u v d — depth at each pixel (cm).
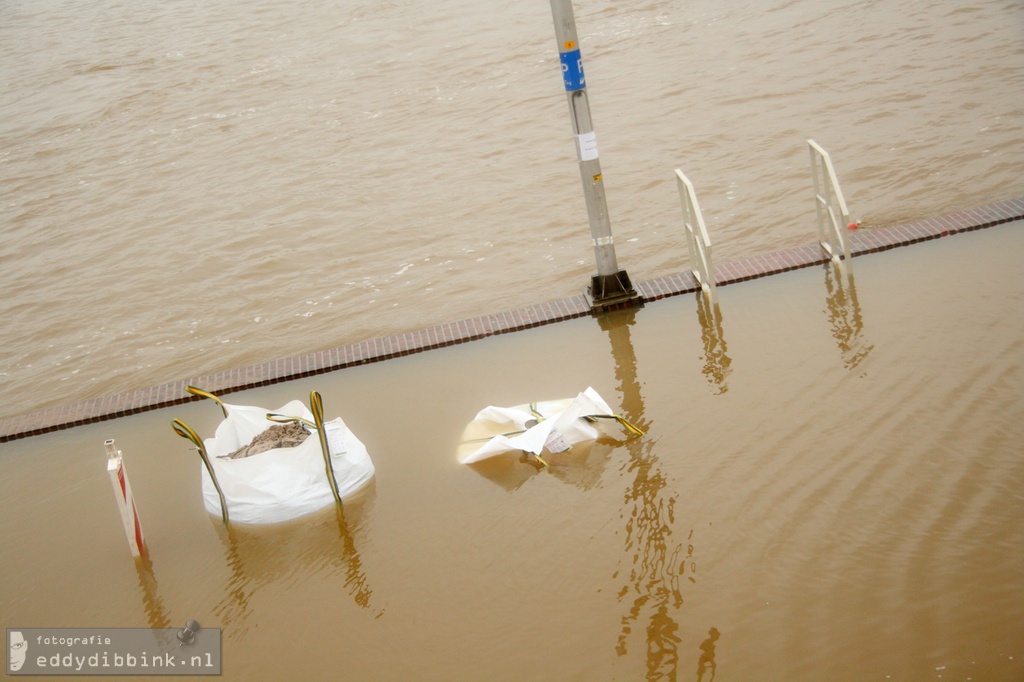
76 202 1417
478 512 545
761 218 924
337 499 570
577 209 1042
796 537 476
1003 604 411
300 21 2283
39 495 652
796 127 1149
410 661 443
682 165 1107
